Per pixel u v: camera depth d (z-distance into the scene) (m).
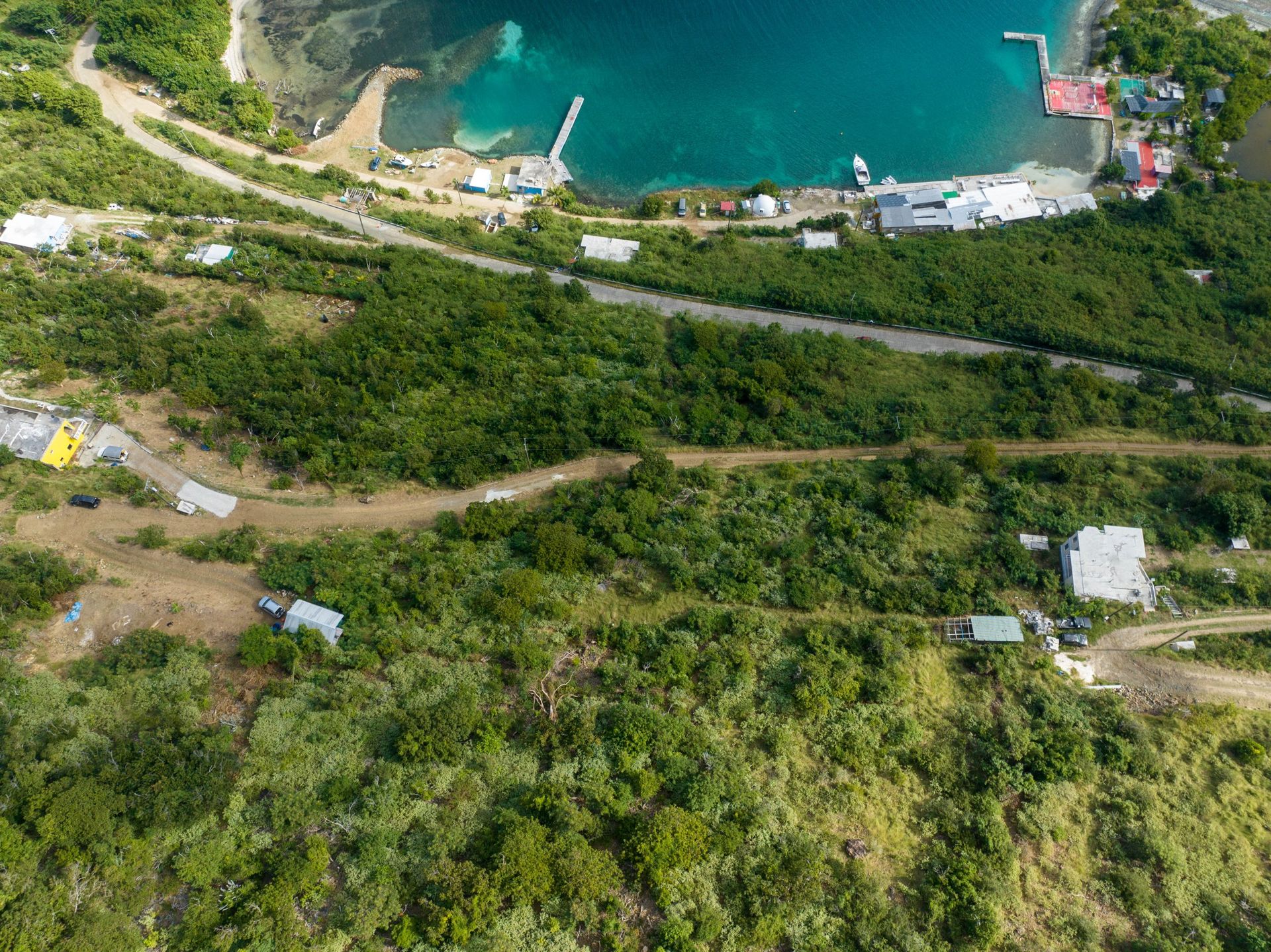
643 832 54.06
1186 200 136.38
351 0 168.25
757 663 68.06
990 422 94.50
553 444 89.88
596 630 70.56
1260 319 112.31
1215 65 155.50
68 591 73.31
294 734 61.03
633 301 119.75
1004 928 53.50
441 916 49.97
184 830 54.19
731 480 88.75
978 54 164.25
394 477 87.19
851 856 55.94
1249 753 63.06
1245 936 53.16
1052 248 127.31
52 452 83.38
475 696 63.66
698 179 150.38
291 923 49.88
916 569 77.31
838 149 153.88
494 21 165.25
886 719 64.12
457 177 146.12
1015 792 60.50
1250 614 73.75
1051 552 78.88
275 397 91.50
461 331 105.62
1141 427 95.00
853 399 99.25
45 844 51.25
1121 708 66.44
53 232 111.75
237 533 79.75
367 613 71.88
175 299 107.62
